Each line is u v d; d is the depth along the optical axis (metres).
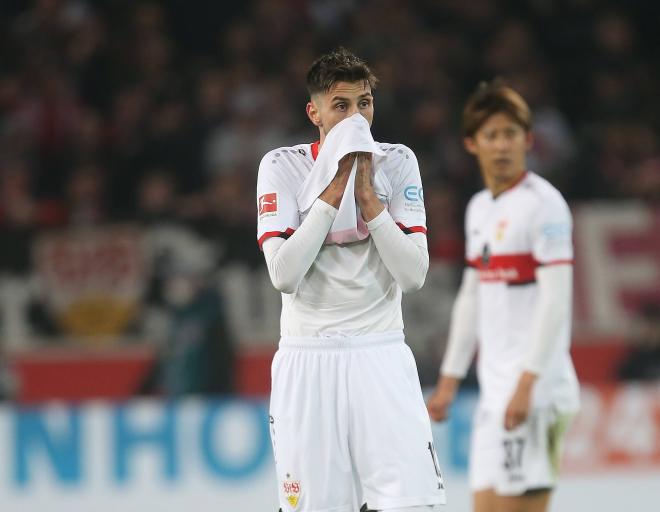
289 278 11.02
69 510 21.14
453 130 31.48
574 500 21.86
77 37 32.88
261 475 21.59
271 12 33.97
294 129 31.69
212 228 25.20
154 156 30.20
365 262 11.35
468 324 15.91
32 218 27.77
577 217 27.16
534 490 14.72
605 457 22.06
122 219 25.14
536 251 14.48
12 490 21.03
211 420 21.58
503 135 14.91
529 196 14.69
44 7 33.12
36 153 30.66
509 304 14.77
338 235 11.22
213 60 33.69
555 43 35.25
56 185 30.11
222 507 21.44
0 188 28.42
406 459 11.23
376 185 11.38
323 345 11.35
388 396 11.30
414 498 11.19
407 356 11.59
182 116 31.05
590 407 22.14
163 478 21.38
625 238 27.08
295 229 11.38
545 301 14.26
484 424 14.95
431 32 34.44
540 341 14.20
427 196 26.88
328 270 11.31
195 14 34.25
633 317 26.53
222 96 31.59
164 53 33.19
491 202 15.23
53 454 21.22
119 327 24.75
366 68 11.18
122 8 33.69
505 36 34.72
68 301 24.73
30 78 31.81
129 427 21.42
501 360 14.84
